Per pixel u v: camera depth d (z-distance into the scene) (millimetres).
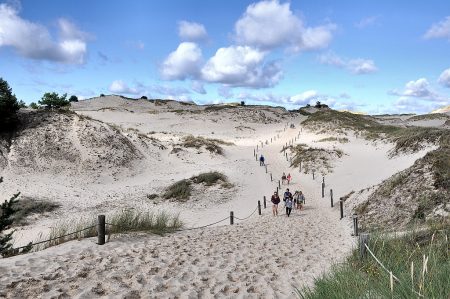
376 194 19125
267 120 97812
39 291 7023
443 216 13453
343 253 11336
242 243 13141
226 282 8266
